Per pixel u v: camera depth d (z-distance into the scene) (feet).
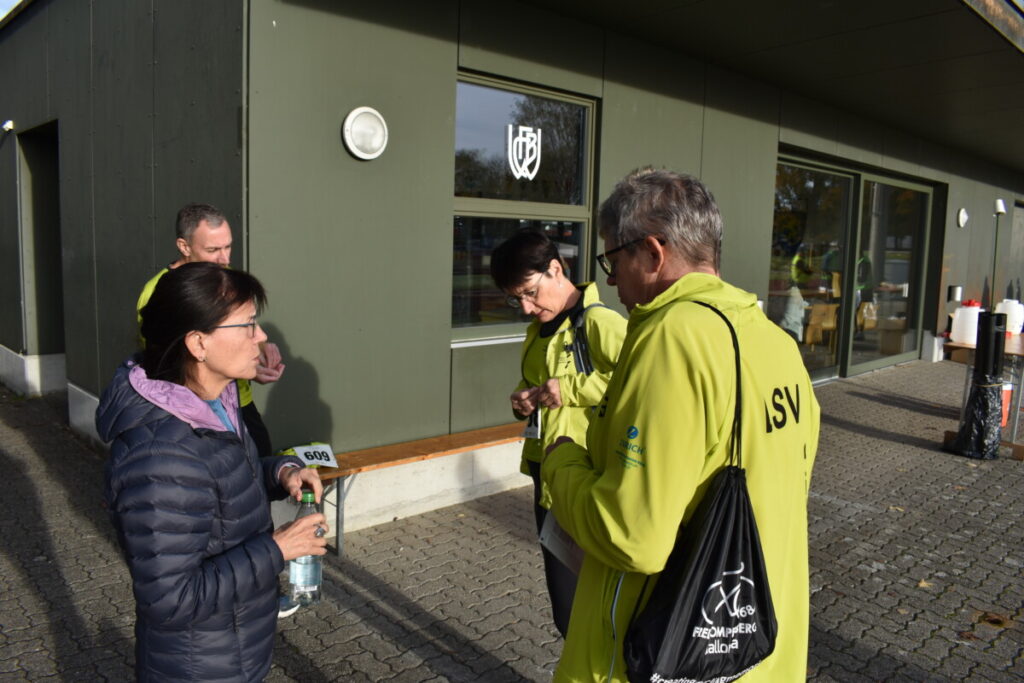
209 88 12.60
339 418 13.56
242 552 5.19
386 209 13.80
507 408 16.39
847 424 23.84
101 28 16.24
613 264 5.25
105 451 17.56
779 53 19.17
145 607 4.81
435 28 14.16
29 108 20.89
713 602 4.21
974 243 39.34
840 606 11.76
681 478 4.23
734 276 22.59
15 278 23.39
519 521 14.58
